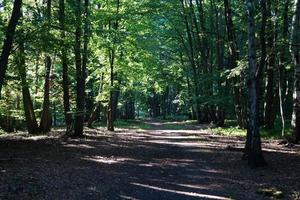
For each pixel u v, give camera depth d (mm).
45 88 29875
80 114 26578
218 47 39531
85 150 21359
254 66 16688
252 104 16938
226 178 14836
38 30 21172
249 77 16844
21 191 11672
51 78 35312
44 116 30141
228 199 12031
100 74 36031
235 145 24297
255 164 16766
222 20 43156
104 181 13992
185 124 50219
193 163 18062
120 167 16859
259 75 19641
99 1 32438
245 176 15102
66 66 26828
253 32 16562
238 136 29594
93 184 13422
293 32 22141
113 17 30141
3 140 24750
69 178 14016
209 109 44750
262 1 20016
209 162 18250
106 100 35969
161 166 17359
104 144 24344
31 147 21750
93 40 29109
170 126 47000
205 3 46094
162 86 59312
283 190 12914
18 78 24578
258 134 16922
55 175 14297
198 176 15250
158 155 20547
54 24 23016
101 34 29406
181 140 28172
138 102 76500
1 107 30344
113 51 32656
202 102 38469
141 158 19484
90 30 25891
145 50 36750
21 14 25484
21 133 30172
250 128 17234
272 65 28438
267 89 29578
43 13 24812
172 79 58969
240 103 33062
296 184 13672
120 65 34219
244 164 17375
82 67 26797
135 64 36312
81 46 29062
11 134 29312
